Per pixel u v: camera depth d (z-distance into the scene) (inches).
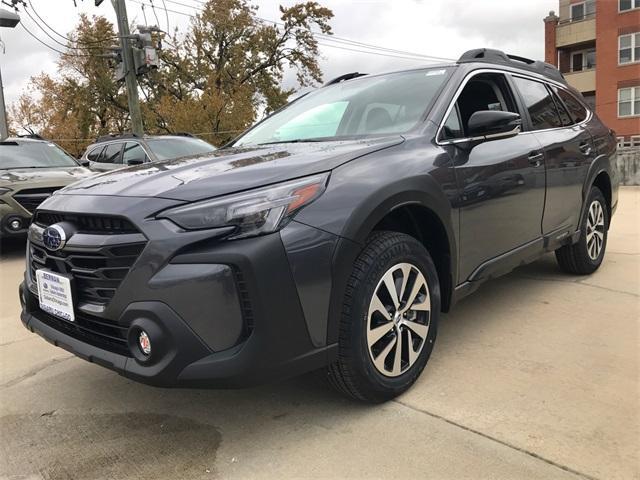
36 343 149.1
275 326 85.0
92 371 128.6
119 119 1425.9
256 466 88.1
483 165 125.0
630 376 112.7
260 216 85.4
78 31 1284.4
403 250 102.8
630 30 1147.9
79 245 92.2
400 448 90.7
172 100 1049.5
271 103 1323.8
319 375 101.5
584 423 95.8
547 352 126.0
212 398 111.7
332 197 92.7
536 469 84.0
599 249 192.1
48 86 1512.1
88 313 92.4
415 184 104.7
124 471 88.7
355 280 95.0
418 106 125.9
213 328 83.0
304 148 112.5
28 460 92.9
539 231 151.6
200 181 92.7
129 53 538.6
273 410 105.4
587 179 175.6
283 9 1280.8
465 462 86.3
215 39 1278.3
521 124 148.9
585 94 1277.1
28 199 266.4
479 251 125.7
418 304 108.3
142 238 85.4
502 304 161.8
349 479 83.6
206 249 83.7
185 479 85.9
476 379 113.6
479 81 140.1
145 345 84.9
